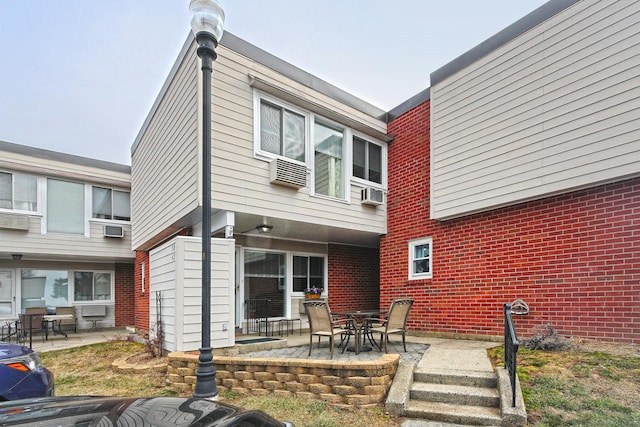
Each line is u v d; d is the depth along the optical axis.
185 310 6.15
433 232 8.26
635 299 5.32
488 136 7.14
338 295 10.73
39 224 11.88
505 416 3.75
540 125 6.38
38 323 11.30
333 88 8.56
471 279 7.42
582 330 5.80
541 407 3.91
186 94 7.04
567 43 6.11
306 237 9.83
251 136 7.00
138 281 12.71
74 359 7.74
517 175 6.64
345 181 8.64
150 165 9.95
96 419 1.64
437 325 7.93
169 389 5.23
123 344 9.41
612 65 5.59
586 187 5.89
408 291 8.66
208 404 2.00
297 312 9.83
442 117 8.03
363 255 11.51
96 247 12.93
